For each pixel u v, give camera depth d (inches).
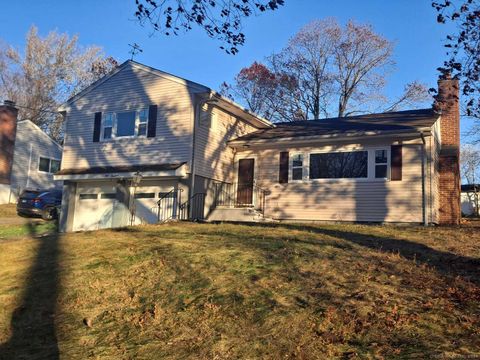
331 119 914.1
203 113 756.6
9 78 1713.8
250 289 304.8
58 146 1398.9
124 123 794.8
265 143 765.3
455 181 767.1
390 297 271.0
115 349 251.0
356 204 693.9
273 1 331.0
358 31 1627.7
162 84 766.5
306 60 1696.6
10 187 1238.9
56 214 1018.1
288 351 222.1
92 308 314.2
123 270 375.9
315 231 528.1
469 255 380.5
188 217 711.1
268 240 451.2
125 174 740.7
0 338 281.6
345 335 230.2
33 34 1732.3
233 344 238.2
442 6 368.5
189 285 326.6
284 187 756.6
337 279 311.6
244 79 1785.2
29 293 346.0
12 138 1245.7
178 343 249.0
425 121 692.7
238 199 803.4
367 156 695.7
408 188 661.3
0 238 719.7
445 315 241.0
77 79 1793.8
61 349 257.3
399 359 201.5
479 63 379.9
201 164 745.0
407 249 405.4
